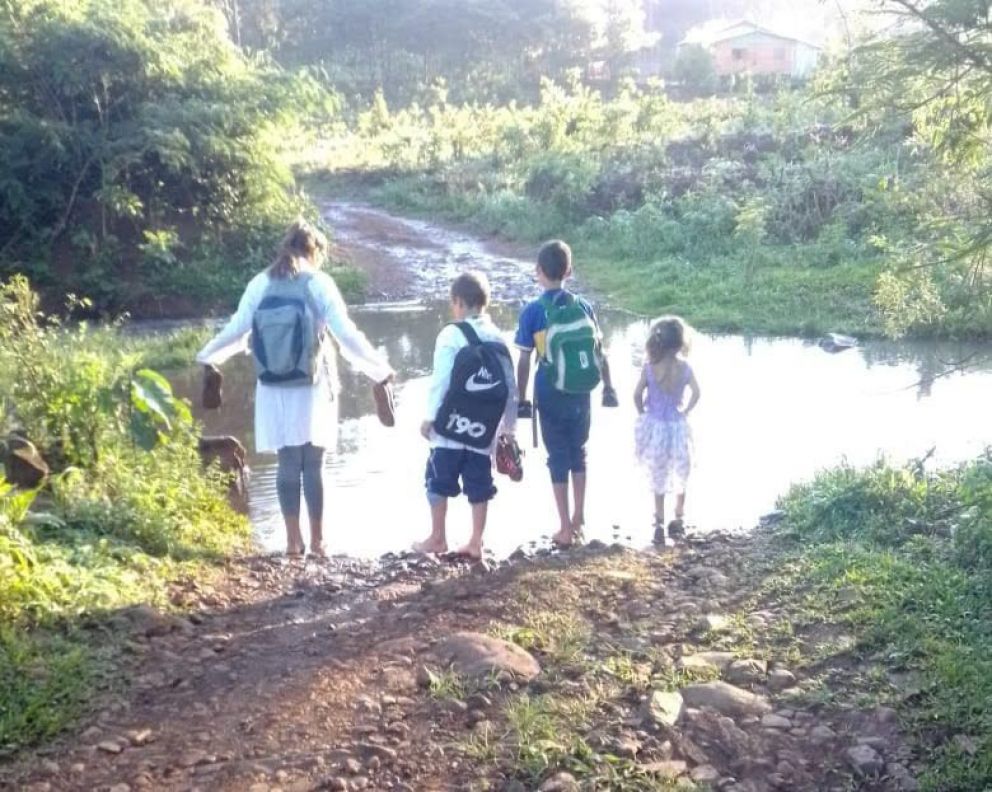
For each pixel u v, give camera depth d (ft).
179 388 40.73
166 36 70.49
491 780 12.23
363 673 14.67
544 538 23.52
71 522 19.99
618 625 16.76
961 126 16.97
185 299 66.39
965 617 16.26
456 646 15.08
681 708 13.87
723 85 170.60
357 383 40.86
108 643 15.46
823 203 66.23
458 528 24.52
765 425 32.65
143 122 66.74
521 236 84.74
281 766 12.42
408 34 224.94
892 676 14.79
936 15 15.49
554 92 117.70
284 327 19.80
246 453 31.22
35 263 65.41
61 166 66.59
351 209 109.70
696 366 42.01
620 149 92.73
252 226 70.85
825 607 17.15
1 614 15.29
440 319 56.95
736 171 76.79
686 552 20.89
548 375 21.65
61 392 23.50
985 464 23.58
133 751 12.78
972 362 40.75
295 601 18.29
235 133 70.23
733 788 12.39
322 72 78.18
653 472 23.27
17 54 65.00
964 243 18.22
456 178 108.47
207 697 14.14
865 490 22.04
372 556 22.39
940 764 12.80
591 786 12.05
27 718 13.11
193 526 22.20
